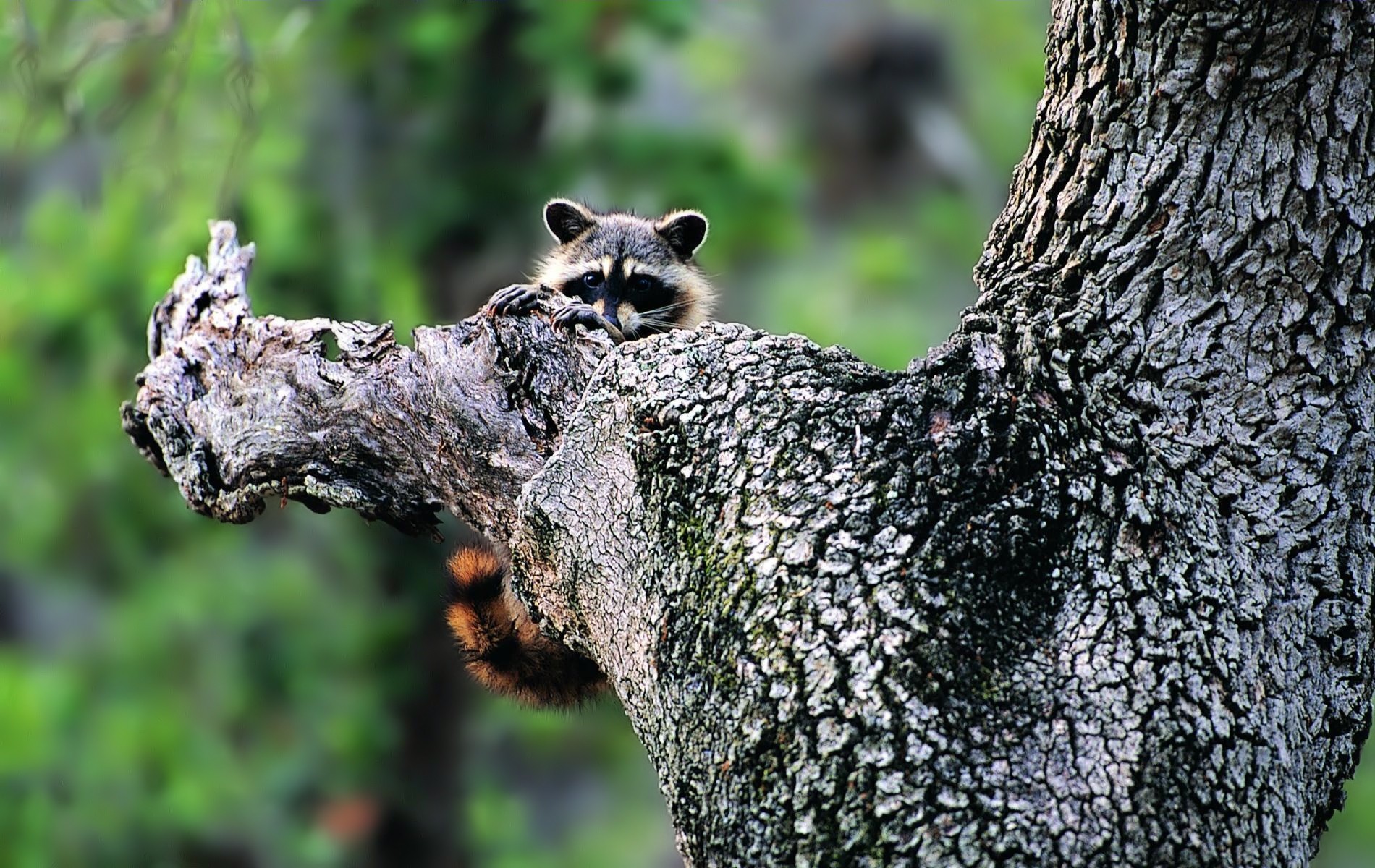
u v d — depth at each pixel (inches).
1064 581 207.3
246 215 618.8
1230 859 193.6
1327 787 222.2
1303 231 230.4
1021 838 189.5
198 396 313.1
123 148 595.2
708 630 215.5
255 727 705.6
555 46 626.5
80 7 539.2
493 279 653.9
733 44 818.8
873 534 210.8
